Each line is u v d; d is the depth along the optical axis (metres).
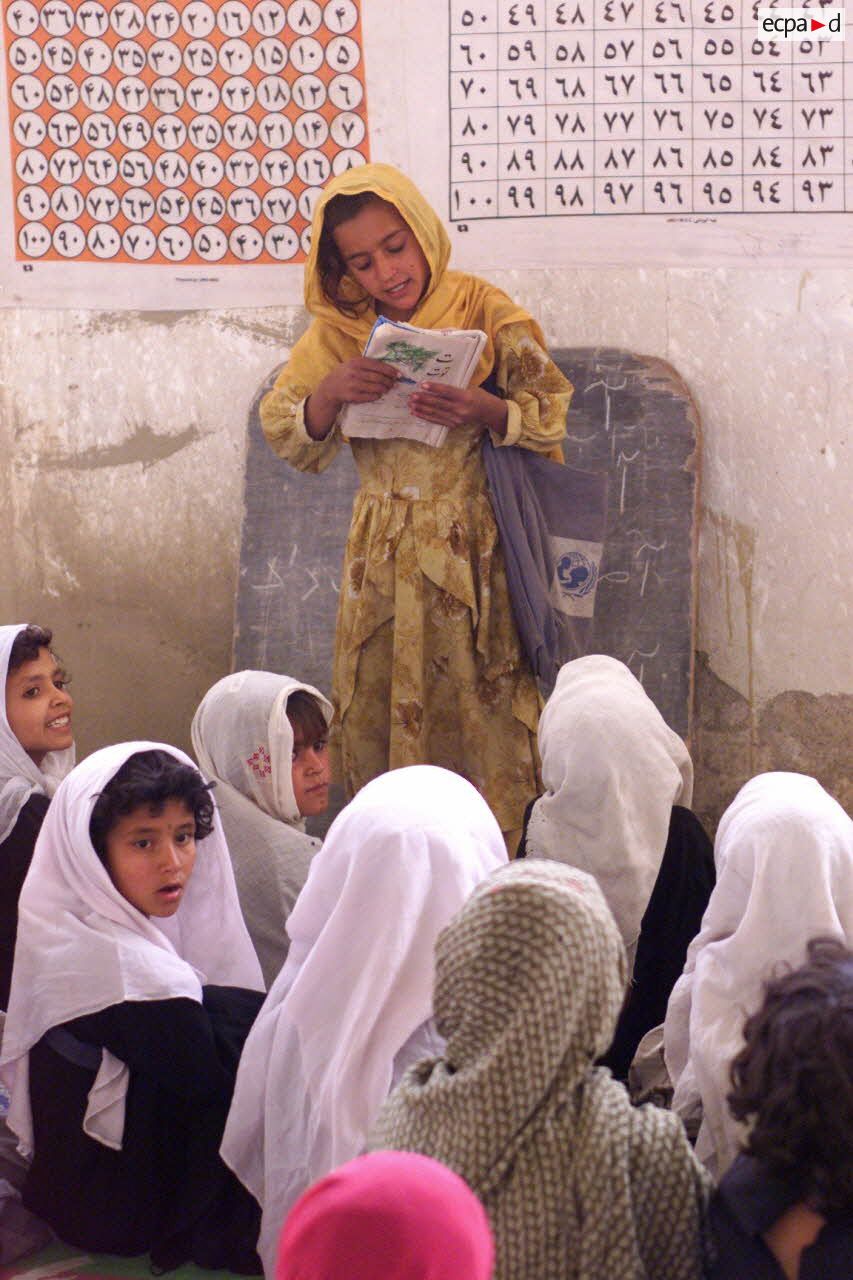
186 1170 2.56
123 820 2.65
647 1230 1.66
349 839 2.36
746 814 2.41
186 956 2.88
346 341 4.00
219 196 4.46
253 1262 2.51
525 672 4.02
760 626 4.40
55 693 3.36
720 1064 2.25
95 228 4.50
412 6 4.30
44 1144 2.58
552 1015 1.62
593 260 4.35
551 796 2.92
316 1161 2.31
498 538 3.96
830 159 4.25
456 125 4.33
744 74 4.24
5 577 4.67
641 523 4.30
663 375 4.32
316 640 4.37
